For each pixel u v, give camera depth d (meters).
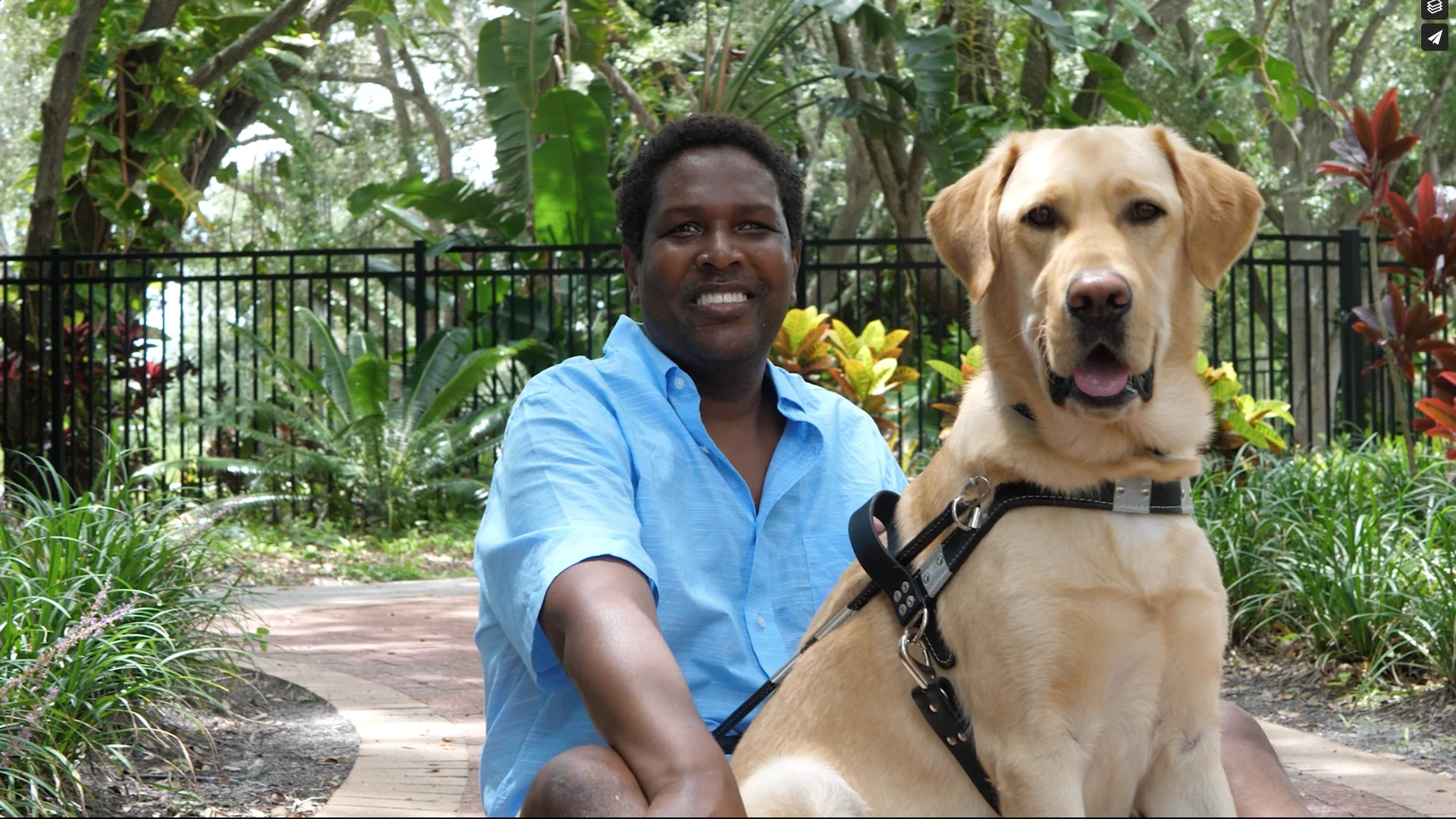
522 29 10.95
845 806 1.95
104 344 11.58
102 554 4.30
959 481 2.09
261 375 11.10
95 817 3.31
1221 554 5.44
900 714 2.02
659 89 17.16
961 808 1.99
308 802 3.46
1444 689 4.45
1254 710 4.47
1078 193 2.05
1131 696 1.94
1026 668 1.89
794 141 16.75
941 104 11.45
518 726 2.13
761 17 13.45
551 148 11.18
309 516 10.36
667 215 2.33
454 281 12.16
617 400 2.20
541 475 2.03
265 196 21.08
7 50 18.48
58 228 12.33
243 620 6.29
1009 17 13.69
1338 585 4.95
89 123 11.59
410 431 10.52
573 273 10.27
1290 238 9.96
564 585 1.83
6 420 10.68
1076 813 1.88
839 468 2.43
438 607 6.89
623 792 1.63
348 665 5.30
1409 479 5.98
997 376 2.11
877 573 2.05
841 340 8.22
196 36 12.49
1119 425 1.96
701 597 2.14
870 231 20.73
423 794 3.47
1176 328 2.12
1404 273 6.72
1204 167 2.18
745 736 2.16
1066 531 1.93
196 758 3.88
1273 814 2.00
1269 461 6.85
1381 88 19.44
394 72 23.44
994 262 2.16
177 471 11.52
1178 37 18.64
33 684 3.61
